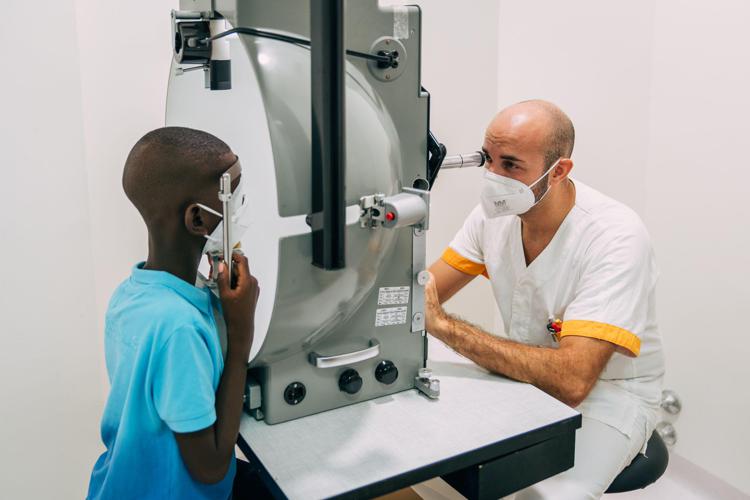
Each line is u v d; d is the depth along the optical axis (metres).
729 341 1.96
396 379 1.18
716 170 1.93
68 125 1.64
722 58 1.88
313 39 0.89
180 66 1.27
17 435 1.70
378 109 1.08
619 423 1.48
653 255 1.52
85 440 1.80
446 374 1.28
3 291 1.62
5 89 1.56
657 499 2.09
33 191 1.62
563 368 1.29
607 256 1.43
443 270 1.75
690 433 2.11
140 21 1.67
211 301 1.07
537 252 1.55
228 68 1.06
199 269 1.30
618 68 2.11
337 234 0.95
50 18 1.58
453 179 2.32
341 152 0.92
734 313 1.94
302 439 1.03
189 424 0.90
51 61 1.59
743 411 1.95
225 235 0.92
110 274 1.77
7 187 1.59
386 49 1.08
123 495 0.97
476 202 2.39
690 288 2.05
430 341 1.43
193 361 0.91
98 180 1.71
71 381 1.75
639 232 1.46
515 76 2.31
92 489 1.08
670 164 2.05
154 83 1.72
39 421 1.72
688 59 1.96
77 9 1.61
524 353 1.27
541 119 1.39
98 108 1.67
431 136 1.25
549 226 1.51
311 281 1.01
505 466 1.05
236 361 0.97
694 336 2.06
